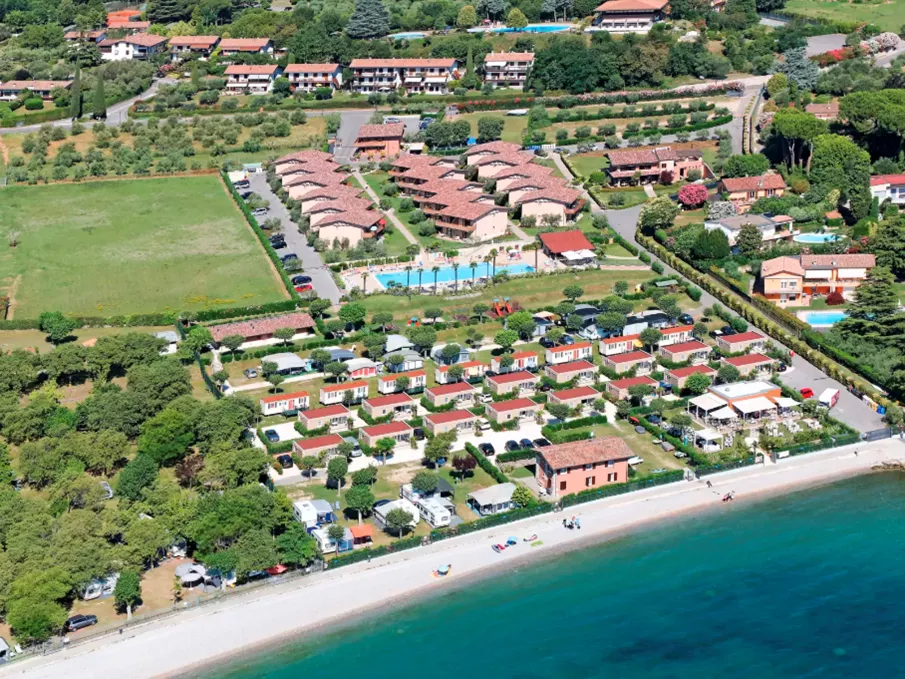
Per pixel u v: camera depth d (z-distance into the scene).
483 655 195.00
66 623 192.12
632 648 198.00
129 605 195.00
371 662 192.25
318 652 193.12
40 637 187.50
